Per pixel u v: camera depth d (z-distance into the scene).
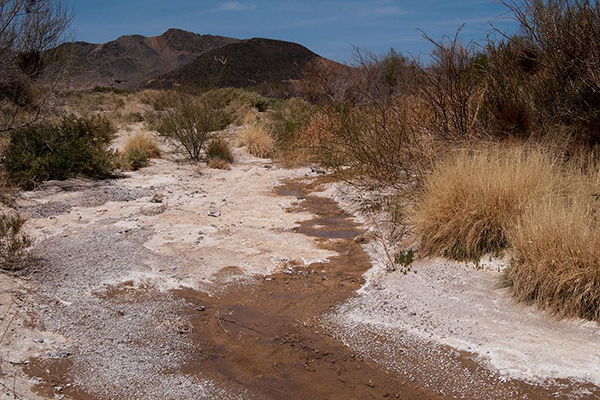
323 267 5.71
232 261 5.80
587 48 6.86
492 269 5.08
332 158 11.06
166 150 13.40
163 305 4.75
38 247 5.96
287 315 4.63
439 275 5.09
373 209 7.60
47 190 8.59
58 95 10.20
